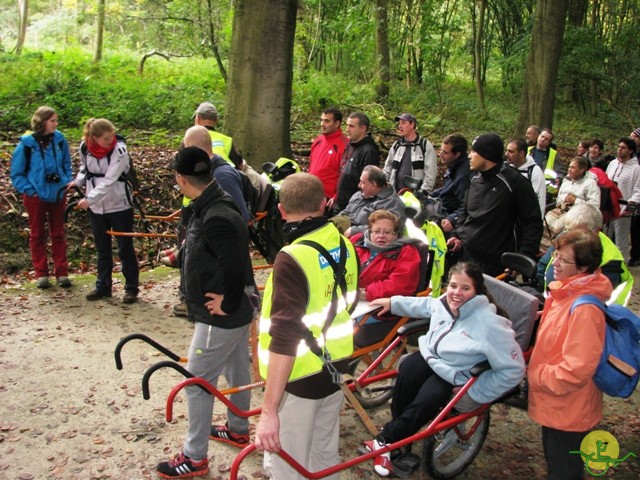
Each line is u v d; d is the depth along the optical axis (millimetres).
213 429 4211
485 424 4016
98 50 18484
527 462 4254
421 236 5098
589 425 3326
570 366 3162
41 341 5555
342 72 22172
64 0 24828
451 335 3664
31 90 13648
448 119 21125
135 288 6570
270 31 9148
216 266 3455
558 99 27938
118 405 4621
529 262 4410
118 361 3357
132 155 10594
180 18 15367
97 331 5836
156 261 8414
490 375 3521
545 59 16234
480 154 5094
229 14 15195
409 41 23609
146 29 21406
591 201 7418
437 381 3684
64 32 26797
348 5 20781
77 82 14188
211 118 6160
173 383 4988
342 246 3041
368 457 3150
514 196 5086
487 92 28359
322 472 2957
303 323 2795
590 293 3283
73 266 8086
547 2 16016
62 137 6691
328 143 7246
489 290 4105
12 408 4508
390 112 19547
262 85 9258
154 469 3920
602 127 24906
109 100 13633
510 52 25375
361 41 19906
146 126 13086
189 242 3520
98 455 4039
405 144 7230
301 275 2822
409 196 5773
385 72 20875
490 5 29172
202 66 18422
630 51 25969
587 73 23797
